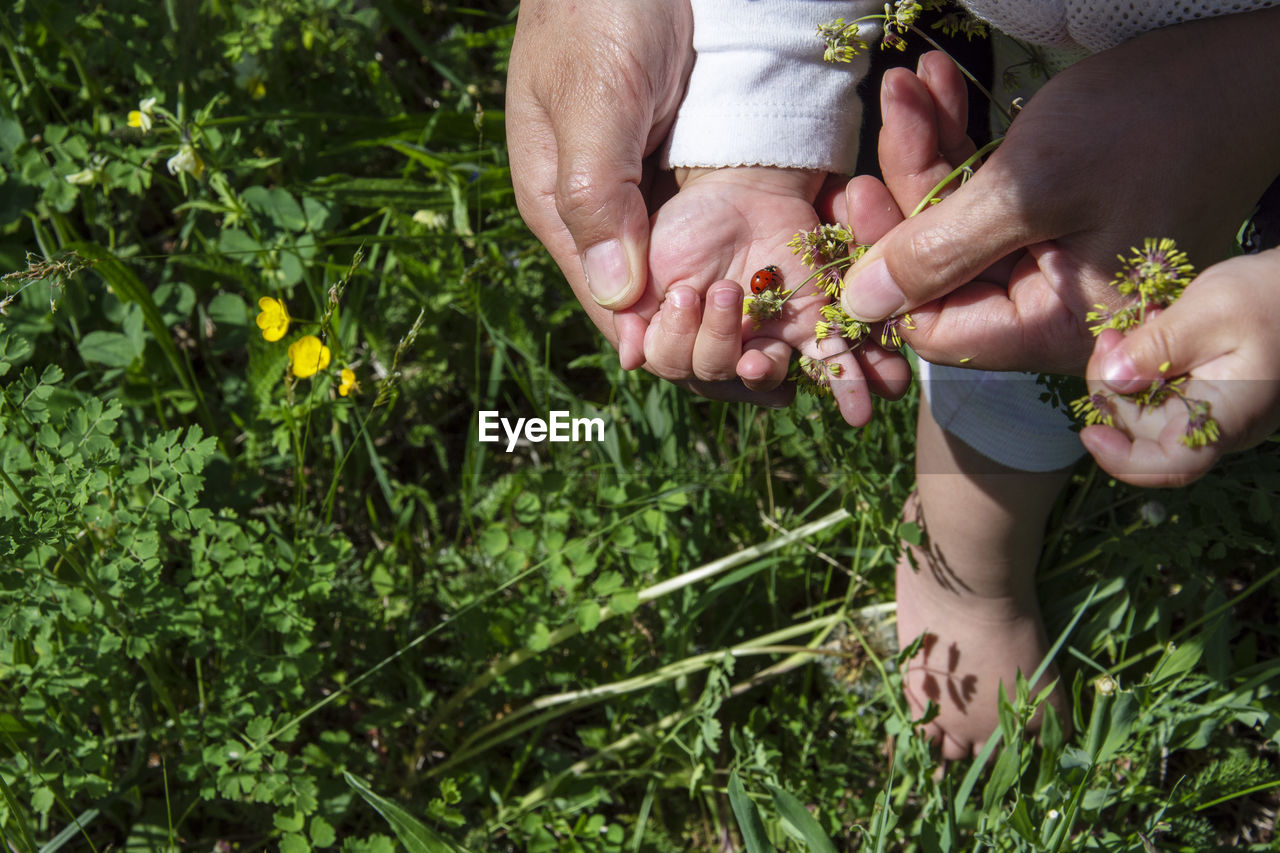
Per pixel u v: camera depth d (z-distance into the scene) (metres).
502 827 0.66
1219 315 0.45
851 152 0.57
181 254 0.76
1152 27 0.49
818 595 0.74
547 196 0.58
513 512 0.74
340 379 0.71
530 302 0.78
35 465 0.59
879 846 0.60
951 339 0.52
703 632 0.73
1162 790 0.67
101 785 0.60
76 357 0.75
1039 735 0.68
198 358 0.80
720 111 0.55
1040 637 0.69
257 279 0.73
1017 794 0.60
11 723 0.60
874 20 0.56
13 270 0.74
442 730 0.69
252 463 0.73
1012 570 0.66
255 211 0.75
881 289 0.51
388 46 0.88
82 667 0.61
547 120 0.57
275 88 0.80
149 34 0.75
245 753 0.61
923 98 0.52
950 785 0.60
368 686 0.69
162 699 0.63
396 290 0.76
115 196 0.79
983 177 0.49
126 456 0.64
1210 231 0.49
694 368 0.55
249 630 0.65
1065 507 0.72
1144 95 0.48
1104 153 0.48
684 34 0.56
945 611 0.68
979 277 0.52
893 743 0.69
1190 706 0.64
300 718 0.62
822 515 0.75
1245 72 0.48
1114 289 0.49
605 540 0.66
